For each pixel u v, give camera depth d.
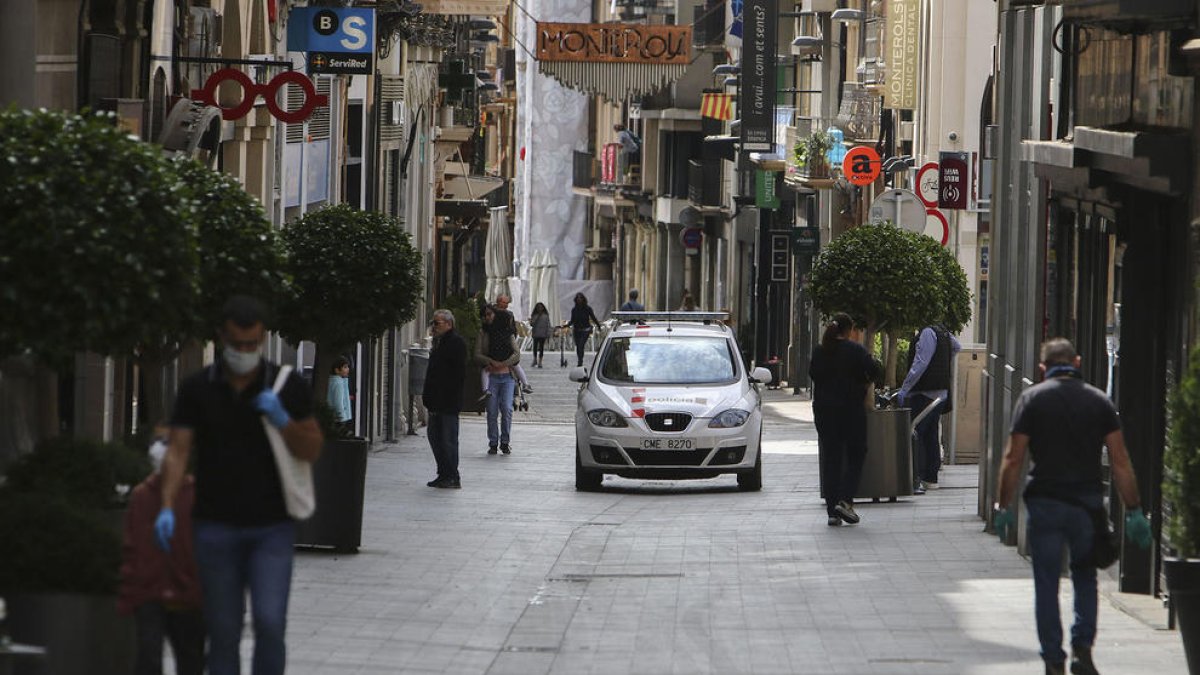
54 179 22.38
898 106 88.81
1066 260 40.28
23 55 32.53
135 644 21.61
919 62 88.44
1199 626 24.02
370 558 38.56
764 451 75.12
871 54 105.56
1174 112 30.94
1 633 20.41
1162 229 33.59
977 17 84.50
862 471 50.81
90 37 38.31
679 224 181.62
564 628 30.98
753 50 127.25
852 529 45.50
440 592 34.44
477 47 151.62
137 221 22.73
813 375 46.28
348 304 42.16
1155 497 33.53
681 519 48.84
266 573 20.98
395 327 43.38
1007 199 45.12
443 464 56.59
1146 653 28.47
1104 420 26.03
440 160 118.56
